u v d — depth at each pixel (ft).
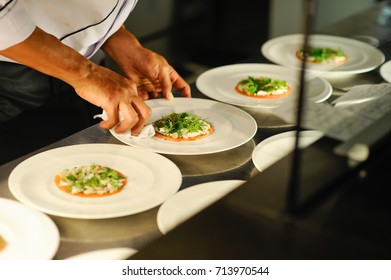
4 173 3.77
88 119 6.20
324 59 5.54
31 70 5.82
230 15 12.92
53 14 5.24
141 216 3.34
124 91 4.42
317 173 3.04
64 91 6.10
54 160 3.91
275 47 6.45
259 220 2.79
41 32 4.13
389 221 2.77
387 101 3.88
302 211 2.83
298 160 2.91
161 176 3.75
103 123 4.42
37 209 3.29
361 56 5.36
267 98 5.17
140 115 4.44
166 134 4.39
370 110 3.71
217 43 13.26
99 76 4.39
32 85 5.90
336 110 3.66
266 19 12.59
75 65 4.28
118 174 3.77
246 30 12.96
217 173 3.87
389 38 5.94
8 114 5.89
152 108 4.90
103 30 5.38
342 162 3.13
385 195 2.97
